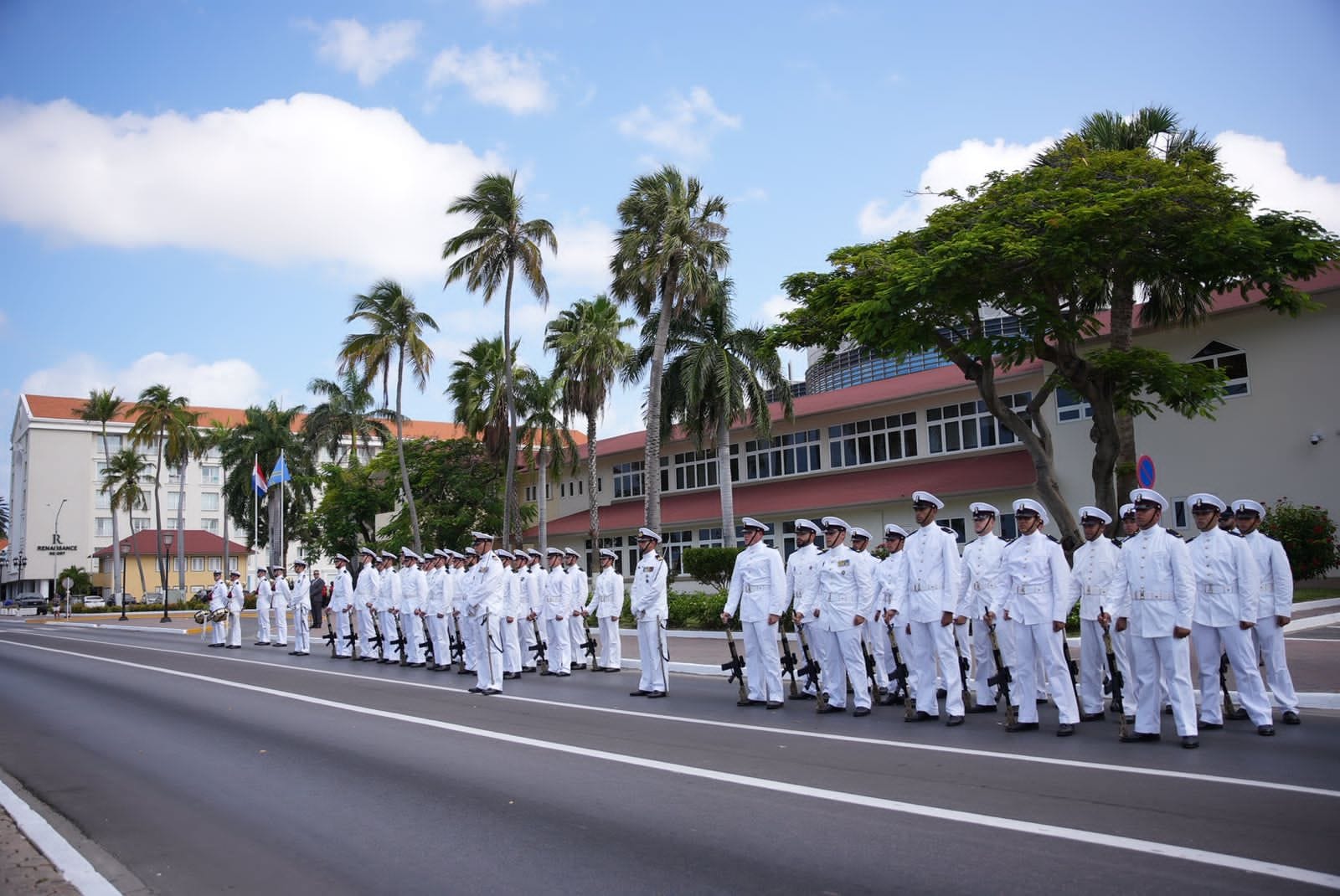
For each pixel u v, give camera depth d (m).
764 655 13.08
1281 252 19.09
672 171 32.22
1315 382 27.09
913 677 11.94
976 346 21.50
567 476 55.09
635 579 15.08
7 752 10.99
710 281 32.12
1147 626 9.49
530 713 12.87
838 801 7.46
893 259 21.64
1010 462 32.69
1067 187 20.33
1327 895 5.17
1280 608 10.50
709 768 8.85
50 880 6.21
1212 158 24.77
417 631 20.67
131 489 77.25
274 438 68.94
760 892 5.57
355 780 8.92
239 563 94.94
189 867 6.50
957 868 5.79
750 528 13.61
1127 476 25.39
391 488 54.31
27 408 97.19
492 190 36.91
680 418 35.69
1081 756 8.88
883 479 36.00
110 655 25.44
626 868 6.09
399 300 42.78
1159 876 5.52
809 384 59.09
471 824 7.27
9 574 105.56
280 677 18.36
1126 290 23.27
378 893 5.84
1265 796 7.16
